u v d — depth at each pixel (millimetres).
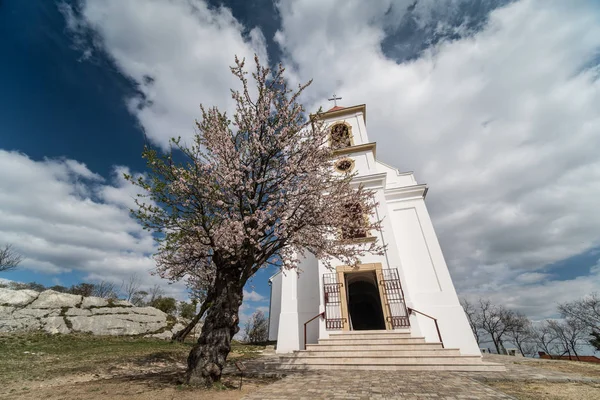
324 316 13031
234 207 8555
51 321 15539
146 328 18672
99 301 18875
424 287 14070
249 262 8086
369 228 10570
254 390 6727
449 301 13438
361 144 18594
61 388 6219
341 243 10633
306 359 10570
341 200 10023
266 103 9000
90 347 12578
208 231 7668
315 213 9156
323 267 14398
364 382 7621
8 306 15500
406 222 15938
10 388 6215
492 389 6750
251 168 8625
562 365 10891
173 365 10062
